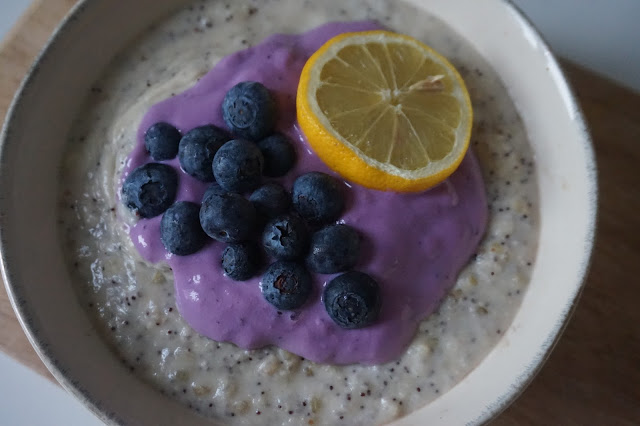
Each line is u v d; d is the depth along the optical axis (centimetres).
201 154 22
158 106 23
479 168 24
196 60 25
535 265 23
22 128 23
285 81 23
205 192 22
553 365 24
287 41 25
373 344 22
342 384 22
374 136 21
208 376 22
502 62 24
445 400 22
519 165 24
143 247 22
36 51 27
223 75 24
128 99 25
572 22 28
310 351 22
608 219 26
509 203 23
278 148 22
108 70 25
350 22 25
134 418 21
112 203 24
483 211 23
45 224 23
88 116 25
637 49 28
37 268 22
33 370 25
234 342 22
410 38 23
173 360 22
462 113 22
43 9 27
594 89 27
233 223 20
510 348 22
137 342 22
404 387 22
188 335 22
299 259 21
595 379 24
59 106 24
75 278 23
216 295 22
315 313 22
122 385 22
